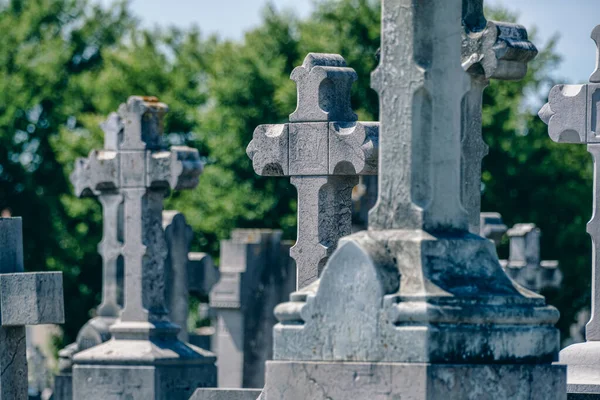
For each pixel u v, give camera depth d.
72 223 62.44
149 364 24.56
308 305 12.77
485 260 12.77
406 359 12.34
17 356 17.62
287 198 57.34
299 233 18.95
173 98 63.16
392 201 12.84
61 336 60.78
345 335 12.61
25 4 70.88
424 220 12.73
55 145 62.69
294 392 12.77
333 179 18.86
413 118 12.81
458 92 12.91
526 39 17.17
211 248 58.25
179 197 58.78
